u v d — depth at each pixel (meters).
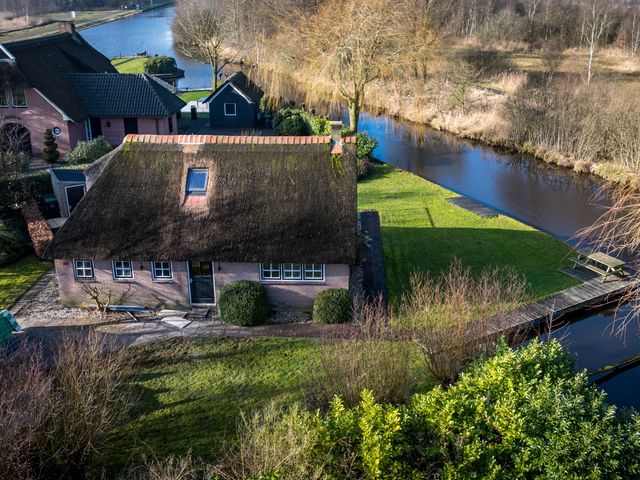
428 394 12.24
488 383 12.52
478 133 47.47
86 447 12.12
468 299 17.81
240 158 20.38
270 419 11.98
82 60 45.97
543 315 20.08
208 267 19.98
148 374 16.59
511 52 70.81
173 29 96.19
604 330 20.80
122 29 116.00
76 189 27.02
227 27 66.94
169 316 19.84
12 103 37.56
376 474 10.59
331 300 19.19
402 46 39.78
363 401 11.96
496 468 10.82
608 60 63.12
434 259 24.62
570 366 13.86
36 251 23.73
